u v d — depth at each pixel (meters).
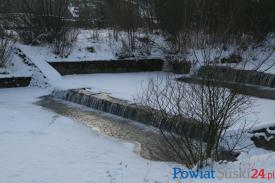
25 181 6.65
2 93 14.29
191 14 18.52
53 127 10.20
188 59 17.84
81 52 17.91
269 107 11.47
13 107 12.36
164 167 7.32
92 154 8.06
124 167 7.26
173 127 9.49
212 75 7.42
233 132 8.61
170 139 9.23
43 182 6.61
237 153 8.06
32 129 9.90
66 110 12.42
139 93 13.13
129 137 9.91
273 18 19.52
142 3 20.31
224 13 17.38
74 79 16.03
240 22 18.64
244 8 18.64
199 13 18.08
